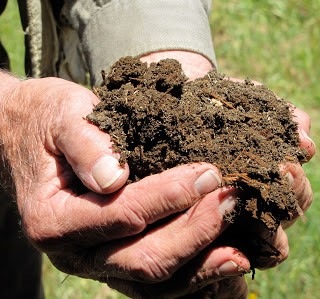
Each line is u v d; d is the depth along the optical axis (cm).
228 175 40
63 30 57
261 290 87
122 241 42
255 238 42
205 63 50
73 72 58
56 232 42
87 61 53
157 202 40
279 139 43
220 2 155
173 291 43
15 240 69
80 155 41
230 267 40
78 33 54
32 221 43
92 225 41
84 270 45
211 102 44
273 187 40
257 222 41
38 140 44
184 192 39
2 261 70
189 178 39
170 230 40
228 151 42
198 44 51
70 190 43
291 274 89
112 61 51
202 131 42
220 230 40
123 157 41
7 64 59
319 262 92
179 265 41
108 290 88
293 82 133
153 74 44
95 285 89
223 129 43
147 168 42
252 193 40
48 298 88
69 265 46
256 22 150
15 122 46
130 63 44
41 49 57
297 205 40
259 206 40
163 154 42
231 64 138
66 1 54
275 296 86
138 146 42
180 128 42
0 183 51
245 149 42
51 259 47
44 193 43
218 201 39
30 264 73
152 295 44
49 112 43
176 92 44
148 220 40
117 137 42
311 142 45
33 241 44
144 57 50
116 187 40
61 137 42
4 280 71
